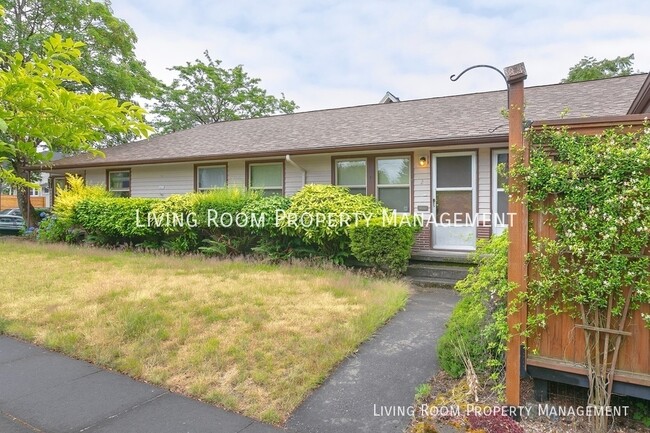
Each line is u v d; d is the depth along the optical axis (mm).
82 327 4367
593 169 2465
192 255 9008
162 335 4090
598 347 2518
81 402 2992
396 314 4984
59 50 2021
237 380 3246
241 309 4852
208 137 12547
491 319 3301
